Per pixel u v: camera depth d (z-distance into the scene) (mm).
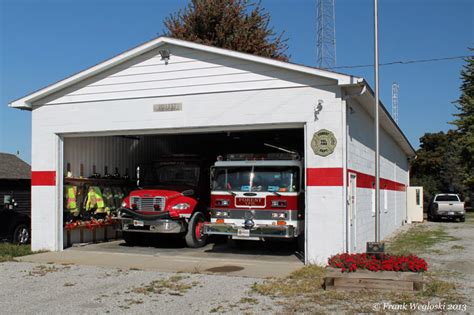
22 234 15945
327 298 7992
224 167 13562
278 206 12781
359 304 7594
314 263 11195
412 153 29312
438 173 54688
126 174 17422
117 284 9305
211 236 16125
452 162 51594
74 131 13875
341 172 11125
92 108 13711
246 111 12125
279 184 12914
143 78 13242
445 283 9023
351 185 12094
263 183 13055
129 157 17656
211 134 18078
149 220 14203
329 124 11289
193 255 13094
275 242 15883
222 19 27719
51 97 14148
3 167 25562
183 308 7512
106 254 13258
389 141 21609
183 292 8594
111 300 8031
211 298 8141
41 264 11656
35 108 14320
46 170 14125
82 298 8180
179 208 14320
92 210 15695
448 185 51875
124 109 13391
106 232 16719
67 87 13961
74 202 14922
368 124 14633
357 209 12758
